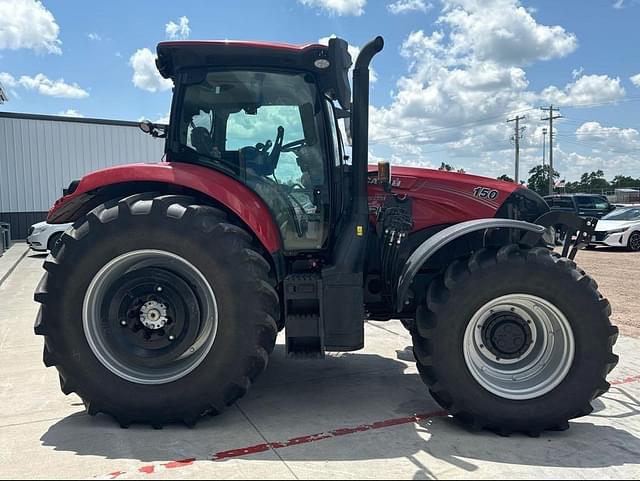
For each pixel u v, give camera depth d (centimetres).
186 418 310
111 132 1875
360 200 336
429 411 342
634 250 1418
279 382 400
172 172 322
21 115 1759
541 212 388
